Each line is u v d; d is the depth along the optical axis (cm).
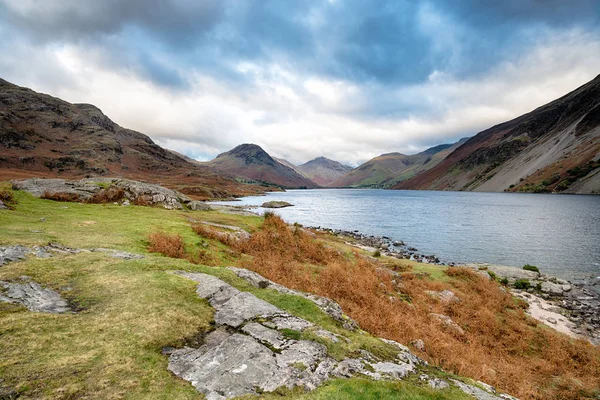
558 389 1688
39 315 941
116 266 1432
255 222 3716
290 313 1248
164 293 1191
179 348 898
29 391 643
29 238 1634
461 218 10119
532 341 2225
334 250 3375
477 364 1688
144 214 3009
